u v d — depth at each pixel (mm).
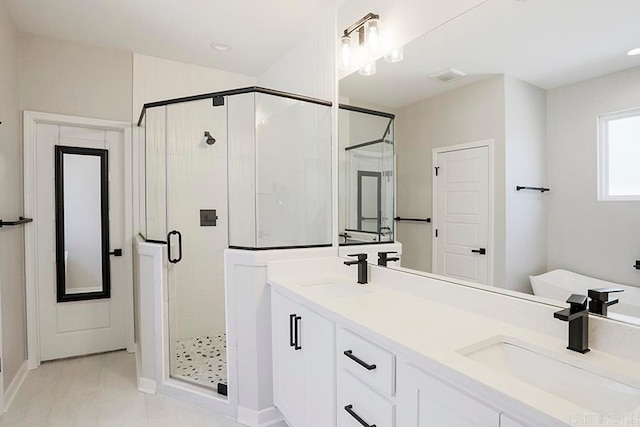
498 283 1384
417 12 1764
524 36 1296
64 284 3016
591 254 1113
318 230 2447
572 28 1161
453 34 1570
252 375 2092
